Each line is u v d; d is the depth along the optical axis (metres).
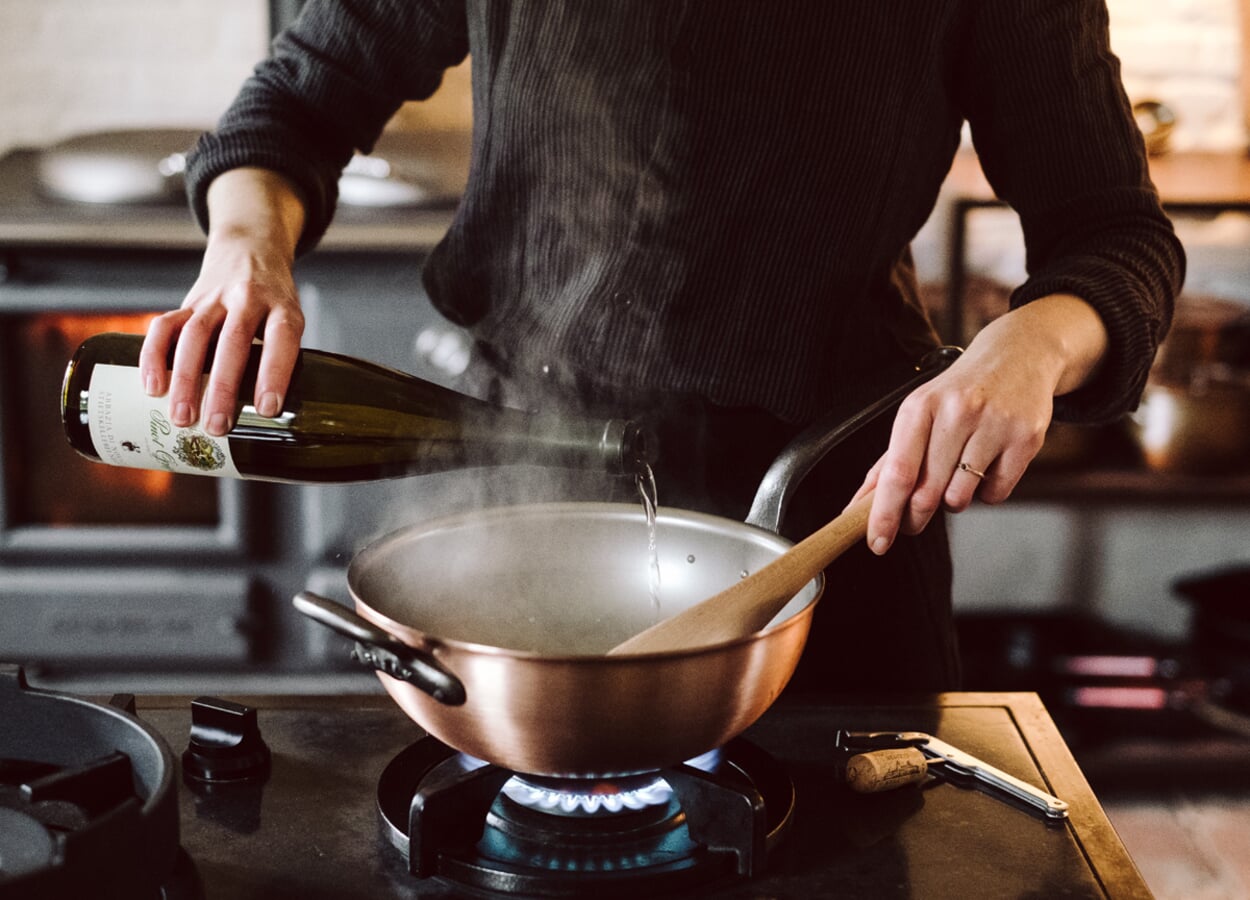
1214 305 2.51
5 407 2.21
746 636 0.73
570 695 0.68
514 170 1.17
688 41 1.08
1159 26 2.70
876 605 1.21
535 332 1.18
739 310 1.13
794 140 1.10
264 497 2.23
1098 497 2.37
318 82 1.24
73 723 0.74
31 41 2.70
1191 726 2.44
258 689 2.31
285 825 0.81
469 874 0.75
